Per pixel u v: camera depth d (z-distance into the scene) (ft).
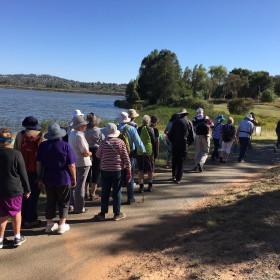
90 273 14.46
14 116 126.00
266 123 133.90
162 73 273.95
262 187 26.25
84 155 21.08
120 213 20.59
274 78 416.67
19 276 14.11
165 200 24.32
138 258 15.62
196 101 233.76
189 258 14.75
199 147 34.45
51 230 18.49
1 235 16.52
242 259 13.97
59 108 200.54
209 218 19.52
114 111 213.66
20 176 16.39
